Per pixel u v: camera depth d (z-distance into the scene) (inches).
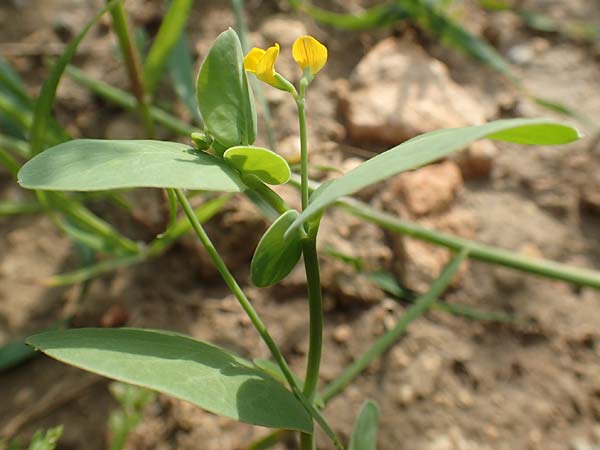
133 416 6.7
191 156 4.0
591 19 11.3
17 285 8.6
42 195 7.5
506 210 9.2
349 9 11.1
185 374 3.8
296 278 8.4
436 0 10.4
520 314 8.3
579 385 7.8
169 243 8.6
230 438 7.5
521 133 3.6
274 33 10.2
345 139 9.5
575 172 9.4
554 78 10.6
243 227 8.4
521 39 11.1
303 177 4.2
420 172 9.1
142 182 3.5
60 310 8.5
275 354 4.6
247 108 4.3
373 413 5.8
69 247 8.9
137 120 9.8
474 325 8.3
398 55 10.1
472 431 7.5
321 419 4.3
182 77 9.0
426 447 7.4
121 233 9.0
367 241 8.7
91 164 3.6
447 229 8.9
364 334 8.1
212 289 8.5
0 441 7.4
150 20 10.7
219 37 4.2
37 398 7.8
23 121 8.5
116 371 3.6
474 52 10.1
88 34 10.6
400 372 7.9
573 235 9.0
